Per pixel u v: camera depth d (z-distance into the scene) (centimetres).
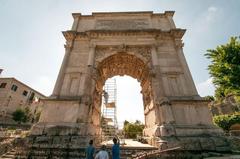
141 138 2177
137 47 1998
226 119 2980
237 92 2097
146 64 1875
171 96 1647
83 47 2028
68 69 1853
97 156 789
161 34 2058
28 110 4959
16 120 4359
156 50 1936
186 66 1802
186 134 1379
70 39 2072
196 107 1539
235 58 2028
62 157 1195
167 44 2017
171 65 1858
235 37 2159
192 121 1468
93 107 1786
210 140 1307
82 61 1914
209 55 2255
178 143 1290
